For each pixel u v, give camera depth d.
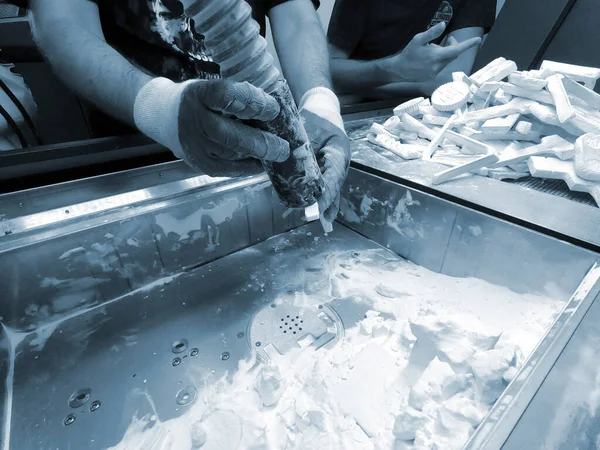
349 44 1.61
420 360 0.45
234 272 0.72
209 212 0.68
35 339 0.56
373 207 0.78
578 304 0.39
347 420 0.42
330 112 0.71
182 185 0.64
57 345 0.55
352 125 1.03
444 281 0.66
